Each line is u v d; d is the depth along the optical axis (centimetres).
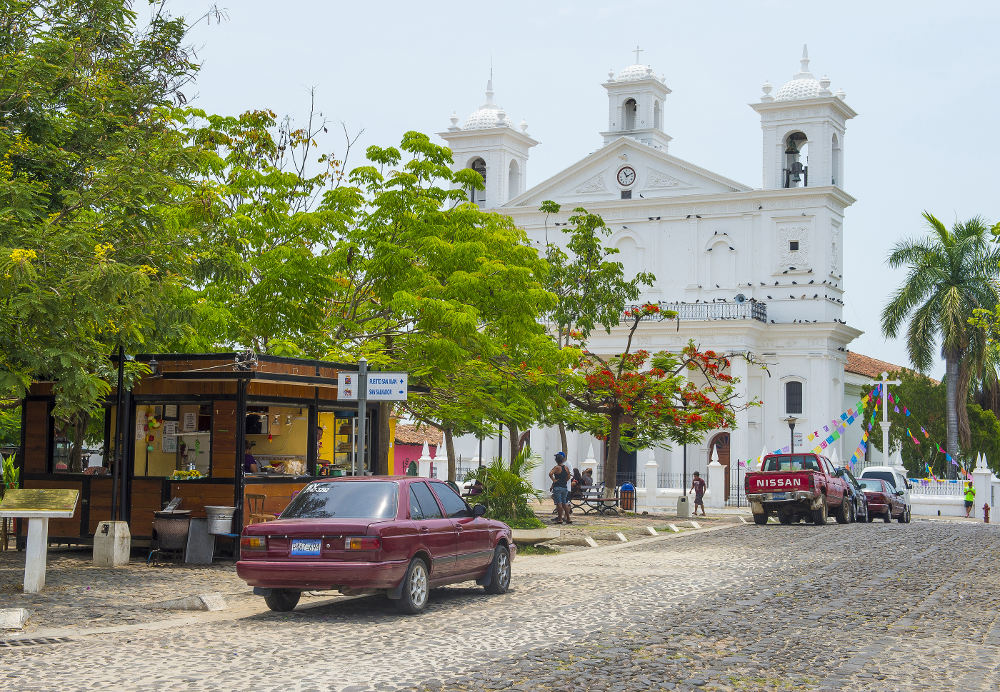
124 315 1583
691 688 923
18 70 1683
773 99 5712
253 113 2589
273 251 2420
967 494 4828
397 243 2555
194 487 1912
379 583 1284
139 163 1688
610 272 3803
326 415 2298
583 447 5944
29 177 1692
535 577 1802
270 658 1036
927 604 1466
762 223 5706
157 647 1096
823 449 5231
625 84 5994
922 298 5647
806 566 1994
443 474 5256
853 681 959
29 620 1251
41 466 2027
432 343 2339
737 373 5509
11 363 1583
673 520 3541
